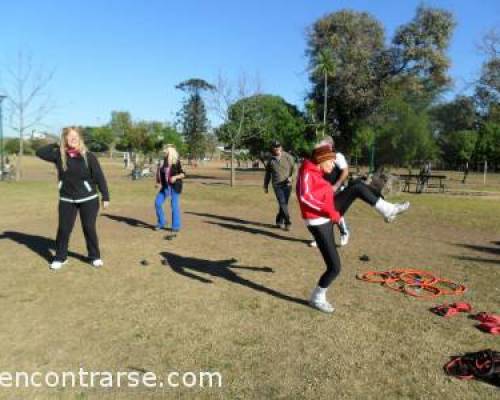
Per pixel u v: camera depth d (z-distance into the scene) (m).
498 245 9.28
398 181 21.72
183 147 70.06
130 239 9.24
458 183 34.75
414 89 39.72
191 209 14.23
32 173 35.06
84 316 5.10
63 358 4.18
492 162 47.72
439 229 11.10
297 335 4.64
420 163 50.12
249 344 4.44
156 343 4.46
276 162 10.38
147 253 8.02
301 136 34.06
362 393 3.62
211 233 10.02
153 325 4.87
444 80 39.38
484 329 4.81
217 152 100.19
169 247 8.52
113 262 7.37
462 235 10.37
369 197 5.79
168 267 7.12
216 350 4.32
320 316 5.15
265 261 7.54
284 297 5.77
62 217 6.93
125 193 19.28
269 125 33.44
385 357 4.20
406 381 3.79
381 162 45.72
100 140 87.88
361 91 38.59
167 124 74.06
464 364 4.01
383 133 43.94
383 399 3.54
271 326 4.86
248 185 26.12
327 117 41.09
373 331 4.76
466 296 5.96
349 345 4.43
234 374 3.90
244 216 12.78
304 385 3.73
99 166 7.12
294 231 10.41
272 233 10.12
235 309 5.33
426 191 25.17
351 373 3.92
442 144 62.19
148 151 68.06
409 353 4.28
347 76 38.28
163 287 6.11
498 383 3.75
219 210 14.07
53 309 5.30
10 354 4.24
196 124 72.94
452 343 4.50
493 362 3.92
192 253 8.05
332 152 5.17
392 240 9.59
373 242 9.34
